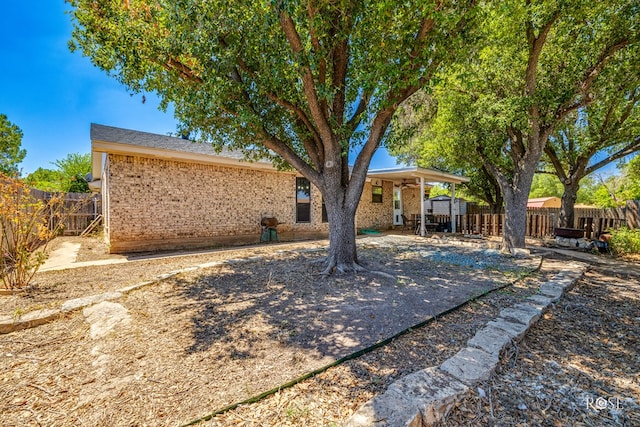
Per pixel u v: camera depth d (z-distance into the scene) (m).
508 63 7.06
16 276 4.59
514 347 2.79
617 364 2.66
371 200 14.70
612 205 16.70
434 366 2.37
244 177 9.83
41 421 1.80
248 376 2.25
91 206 13.23
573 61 6.52
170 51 4.21
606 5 5.38
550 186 33.06
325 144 5.03
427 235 11.82
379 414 1.74
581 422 1.96
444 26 3.55
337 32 4.09
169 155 7.95
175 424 1.77
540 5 5.46
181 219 8.53
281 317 3.35
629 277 5.64
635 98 8.27
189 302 3.86
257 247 8.81
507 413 2.00
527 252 7.19
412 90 4.37
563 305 4.05
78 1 4.31
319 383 2.16
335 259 5.29
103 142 7.03
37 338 2.90
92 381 2.20
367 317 3.32
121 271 5.71
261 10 3.83
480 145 8.91
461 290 4.34
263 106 5.12
